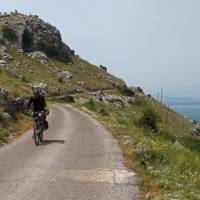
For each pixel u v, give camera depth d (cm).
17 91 3638
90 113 4203
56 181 1048
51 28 14562
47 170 1177
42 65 12150
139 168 1188
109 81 13775
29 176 1101
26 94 3784
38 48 13388
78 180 1062
